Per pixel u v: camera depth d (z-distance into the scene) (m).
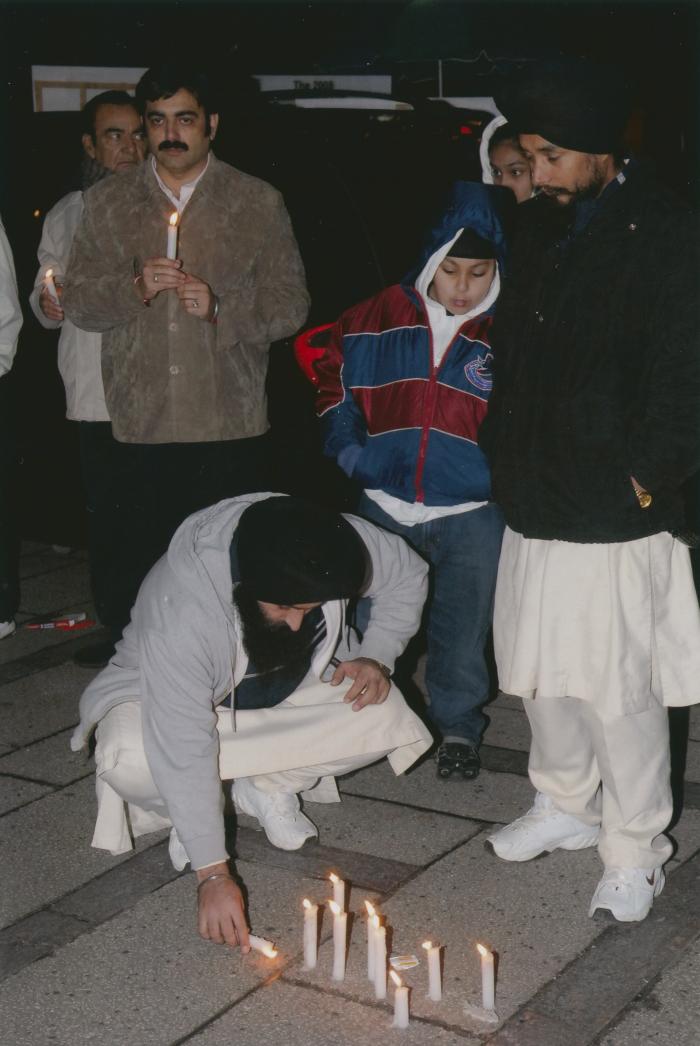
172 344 4.20
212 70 8.54
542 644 3.17
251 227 4.22
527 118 2.92
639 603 3.09
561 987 2.98
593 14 8.20
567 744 3.40
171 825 3.53
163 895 3.40
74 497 6.23
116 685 3.36
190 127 4.11
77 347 4.67
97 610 4.92
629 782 3.20
